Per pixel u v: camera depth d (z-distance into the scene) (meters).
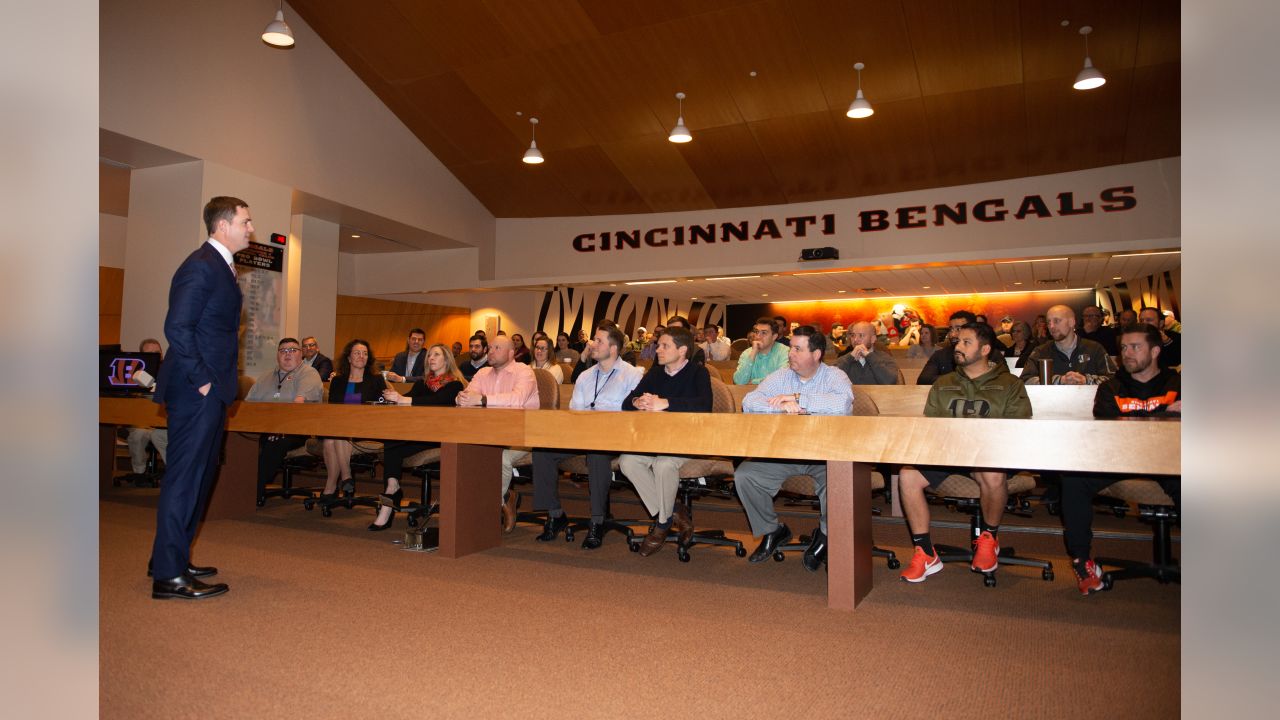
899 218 10.07
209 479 2.68
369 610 2.43
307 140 8.54
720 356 7.36
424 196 10.40
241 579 2.81
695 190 10.55
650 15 7.67
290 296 9.26
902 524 3.60
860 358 4.44
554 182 10.80
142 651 2.03
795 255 10.60
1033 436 2.21
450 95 9.29
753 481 3.12
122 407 3.93
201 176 7.30
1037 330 7.70
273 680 1.84
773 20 7.52
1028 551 3.42
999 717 1.65
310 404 3.43
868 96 8.23
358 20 8.34
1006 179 9.48
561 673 1.90
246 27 7.79
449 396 4.14
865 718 1.64
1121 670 1.93
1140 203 8.85
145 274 7.44
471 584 2.78
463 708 1.68
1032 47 7.31
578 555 3.30
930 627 2.29
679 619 2.37
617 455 3.57
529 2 7.73
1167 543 2.77
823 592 2.71
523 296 12.70
